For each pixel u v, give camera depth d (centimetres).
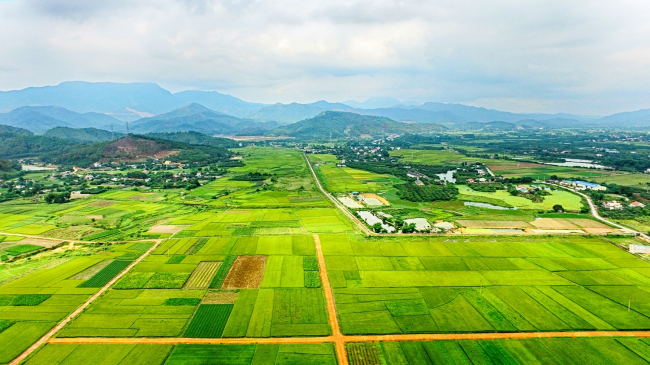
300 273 10581
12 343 7481
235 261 11519
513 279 10138
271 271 10744
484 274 10456
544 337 7588
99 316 8381
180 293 9444
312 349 7231
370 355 7044
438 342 7438
